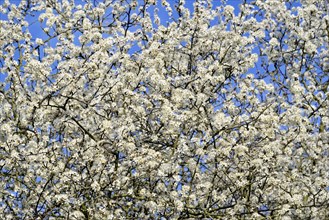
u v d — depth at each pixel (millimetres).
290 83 14492
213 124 12188
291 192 12109
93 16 14812
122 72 12594
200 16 13969
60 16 14258
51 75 12352
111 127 11328
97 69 12070
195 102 11984
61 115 12172
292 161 12789
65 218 10898
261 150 12062
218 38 13812
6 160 11125
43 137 11680
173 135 11844
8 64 12812
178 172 11258
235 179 11812
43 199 11305
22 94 12375
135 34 14406
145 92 12898
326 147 13641
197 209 11305
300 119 12336
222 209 11914
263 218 11070
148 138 12305
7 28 14039
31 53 13898
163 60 13398
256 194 12164
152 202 10906
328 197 11789
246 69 13500
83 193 10977
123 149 11289
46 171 11266
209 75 12273
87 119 12328
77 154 11258
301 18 15562
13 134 12078
